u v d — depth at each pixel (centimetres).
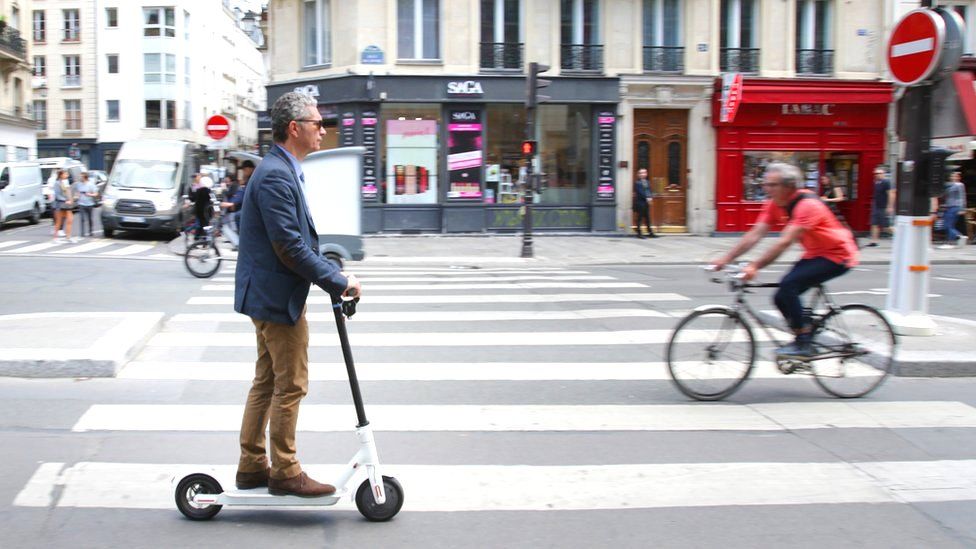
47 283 1293
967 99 784
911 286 830
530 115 1817
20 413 571
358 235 1349
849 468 487
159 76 5675
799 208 615
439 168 2325
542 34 2334
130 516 404
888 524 408
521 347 823
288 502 396
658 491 446
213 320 948
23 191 2770
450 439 531
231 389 643
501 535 388
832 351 645
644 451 513
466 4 2294
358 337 865
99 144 5731
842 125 2416
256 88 8956
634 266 1730
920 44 783
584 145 2391
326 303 1113
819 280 629
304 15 2453
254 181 386
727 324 641
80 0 5647
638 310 1066
